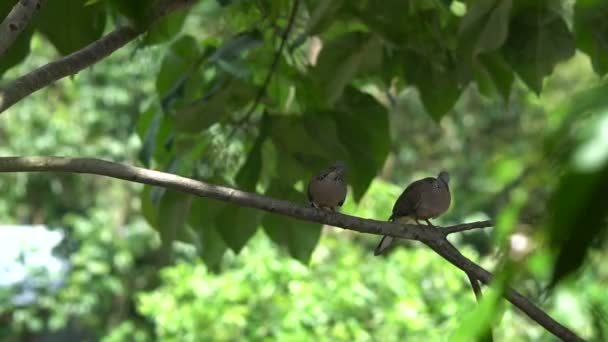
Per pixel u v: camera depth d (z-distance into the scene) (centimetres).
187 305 1989
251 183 991
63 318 2816
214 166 1040
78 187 3048
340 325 1817
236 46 938
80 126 2877
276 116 1010
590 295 287
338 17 984
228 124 1048
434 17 1016
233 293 1939
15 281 2798
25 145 2822
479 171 3066
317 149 1002
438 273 2000
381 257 2142
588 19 301
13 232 2936
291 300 1859
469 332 220
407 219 922
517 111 3069
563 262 210
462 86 1036
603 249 227
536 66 950
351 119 1038
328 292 1873
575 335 589
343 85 1006
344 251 2156
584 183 197
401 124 3197
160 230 1013
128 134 2911
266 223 1000
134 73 2825
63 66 710
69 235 3045
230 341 1962
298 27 1116
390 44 984
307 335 1838
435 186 897
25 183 2931
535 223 231
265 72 1101
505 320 1800
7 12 781
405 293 1917
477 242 2712
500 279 226
